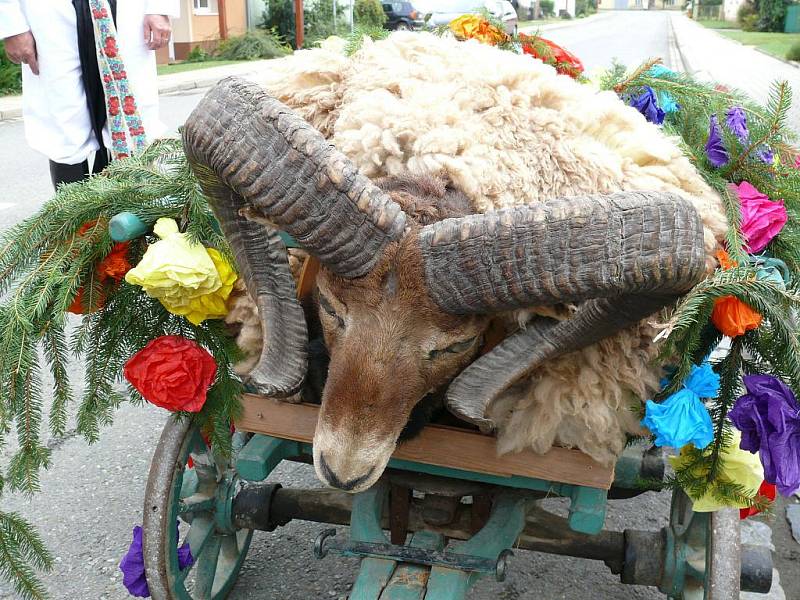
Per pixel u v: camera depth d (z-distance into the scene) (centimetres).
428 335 196
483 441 223
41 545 258
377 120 229
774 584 320
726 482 227
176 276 211
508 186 218
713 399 232
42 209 238
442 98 233
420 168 218
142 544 251
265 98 183
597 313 188
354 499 246
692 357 220
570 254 172
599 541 258
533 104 240
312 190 180
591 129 237
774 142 258
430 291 188
